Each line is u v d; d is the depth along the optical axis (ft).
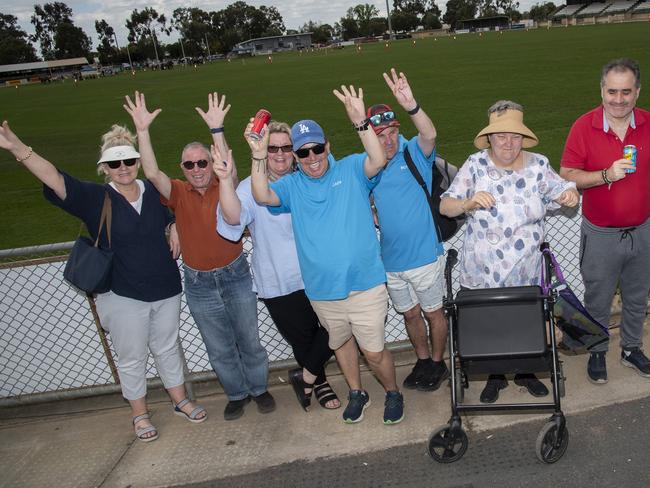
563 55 106.32
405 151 12.32
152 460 12.59
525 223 11.46
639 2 306.96
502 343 10.57
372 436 12.42
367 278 11.60
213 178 12.51
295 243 12.14
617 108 11.31
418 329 13.48
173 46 451.53
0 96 185.88
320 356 13.00
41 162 10.97
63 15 543.80
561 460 11.00
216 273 12.62
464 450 11.25
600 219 12.41
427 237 12.53
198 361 15.15
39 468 12.80
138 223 12.06
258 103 81.87
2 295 14.38
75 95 148.56
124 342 12.61
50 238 31.27
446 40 250.78
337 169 11.68
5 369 14.89
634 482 10.29
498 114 11.07
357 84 91.71
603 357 13.12
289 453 12.24
